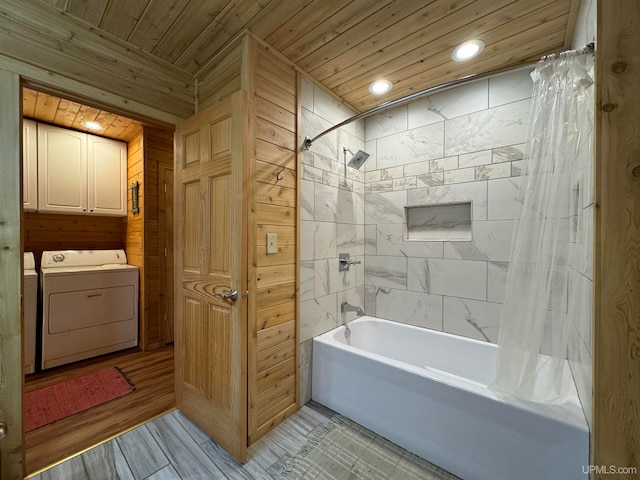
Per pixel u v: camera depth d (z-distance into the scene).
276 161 1.73
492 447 1.30
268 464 1.46
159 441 1.61
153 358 2.73
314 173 2.05
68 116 2.55
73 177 2.81
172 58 1.77
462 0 1.33
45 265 2.70
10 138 1.25
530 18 1.44
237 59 1.64
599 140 0.92
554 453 1.16
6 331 1.24
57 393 2.09
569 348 1.46
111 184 3.07
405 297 2.38
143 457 1.49
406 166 2.37
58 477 1.36
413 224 2.41
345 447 1.58
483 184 2.00
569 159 1.19
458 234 2.17
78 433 1.67
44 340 2.41
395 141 2.43
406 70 1.92
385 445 1.60
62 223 2.97
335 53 1.74
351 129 2.45
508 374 1.33
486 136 1.99
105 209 3.03
